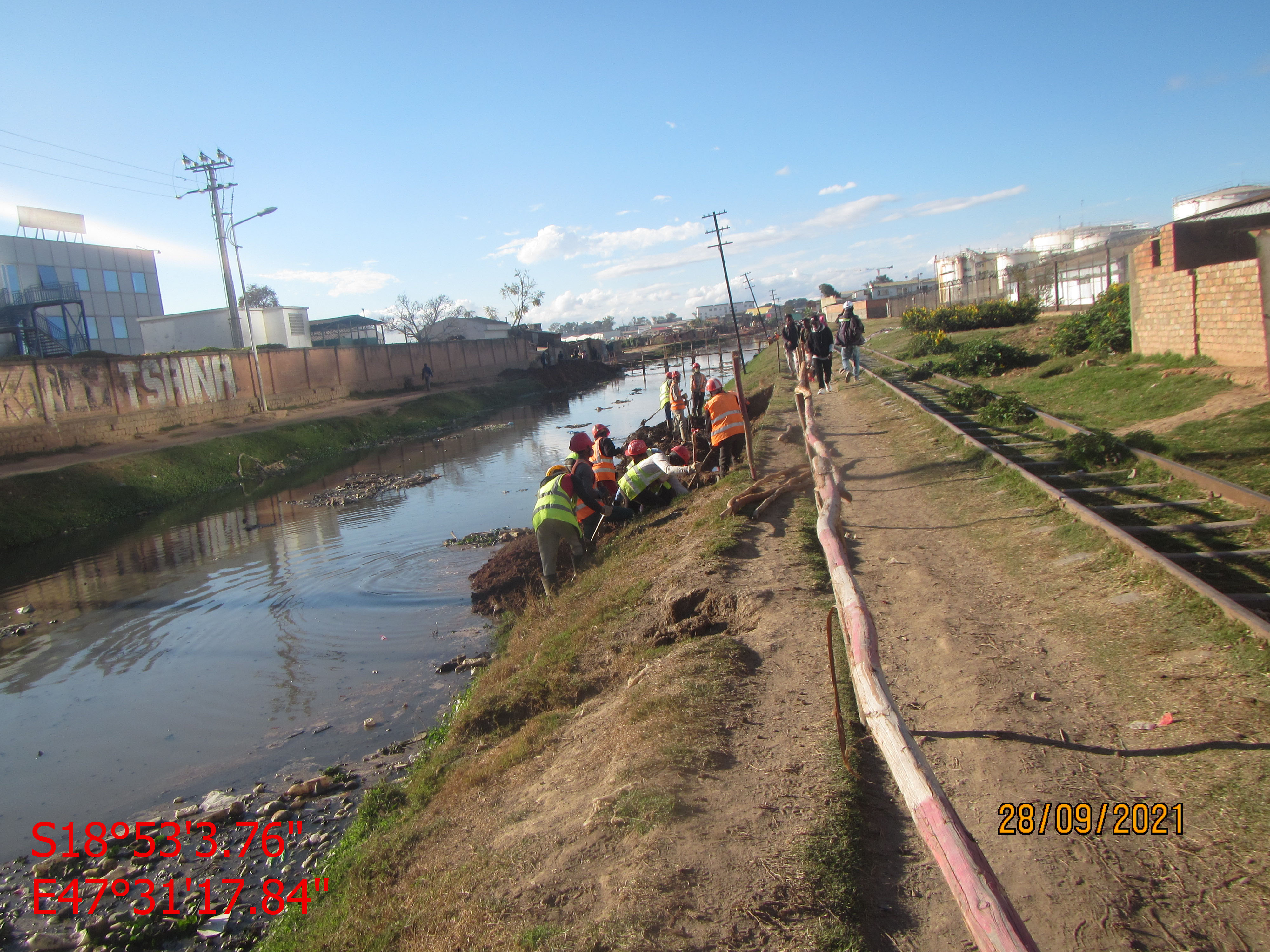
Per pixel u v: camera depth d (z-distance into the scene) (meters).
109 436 28.36
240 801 6.81
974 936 1.90
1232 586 5.54
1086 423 11.67
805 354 20.25
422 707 8.32
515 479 22.47
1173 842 3.33
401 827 5.23
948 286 49.19
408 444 35.16
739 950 2.96
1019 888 3.23
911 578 7.01
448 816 5.01
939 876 3.34
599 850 3.74
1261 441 8.43
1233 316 11.73
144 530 20.44
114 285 59.09
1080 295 34.03
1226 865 3.15
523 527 15.92
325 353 43.25
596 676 6.56
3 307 40.34
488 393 53.97
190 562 16.20
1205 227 13.91
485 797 5.10
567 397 55.56
